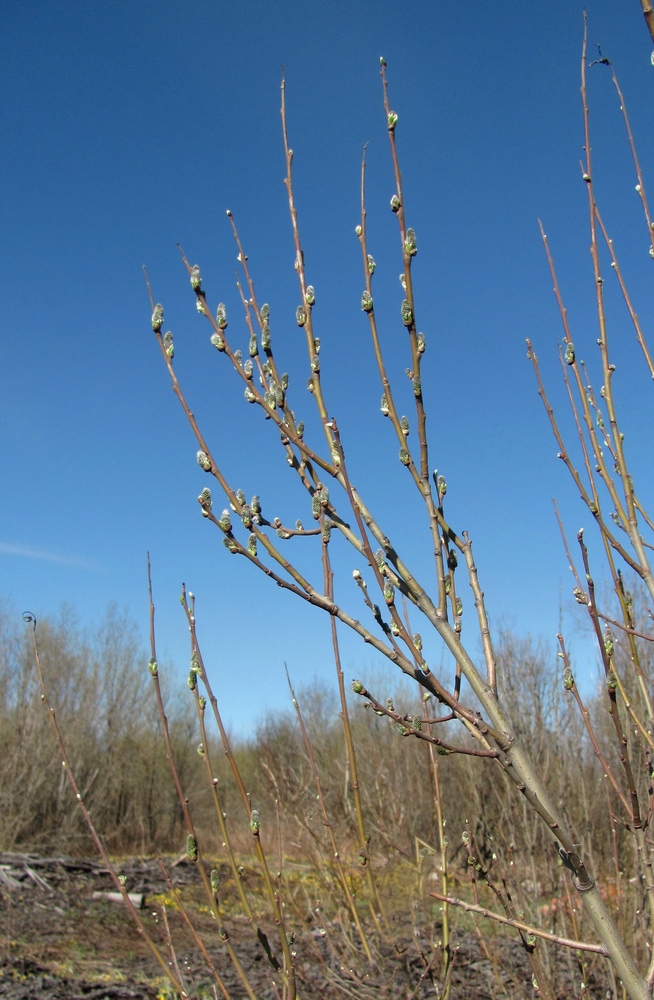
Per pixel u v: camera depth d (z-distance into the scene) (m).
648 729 2.15
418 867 4.14
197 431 1.63
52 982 7.55
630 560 1.88
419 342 1.53
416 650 1.46
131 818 19.05
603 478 2.01
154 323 1.69
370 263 1.61
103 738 20.50
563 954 3.73
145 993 7.29
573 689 1.90
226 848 1.78
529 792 1.43
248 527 1.58
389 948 4.11
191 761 21.69
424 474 1.56
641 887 2.99
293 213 1.76
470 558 1.63
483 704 1.48
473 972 4.12
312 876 4.79
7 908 9.98
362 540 1.50
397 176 1.53
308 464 1.70
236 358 1.71
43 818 17.19
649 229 1.93
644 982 1.39
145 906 10.61
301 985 3.84
